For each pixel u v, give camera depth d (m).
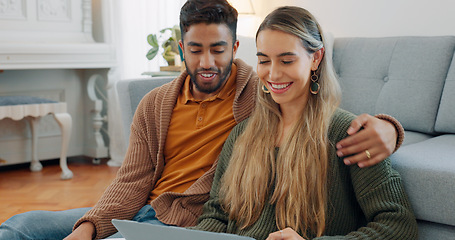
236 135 1.29
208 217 1.23
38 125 3.81
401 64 2.18
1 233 1.21
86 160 4.09
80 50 3.58
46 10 3.75
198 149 1.37
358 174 1.09
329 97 1.17
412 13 2.64
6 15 3.59
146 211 1.35
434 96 2.06
